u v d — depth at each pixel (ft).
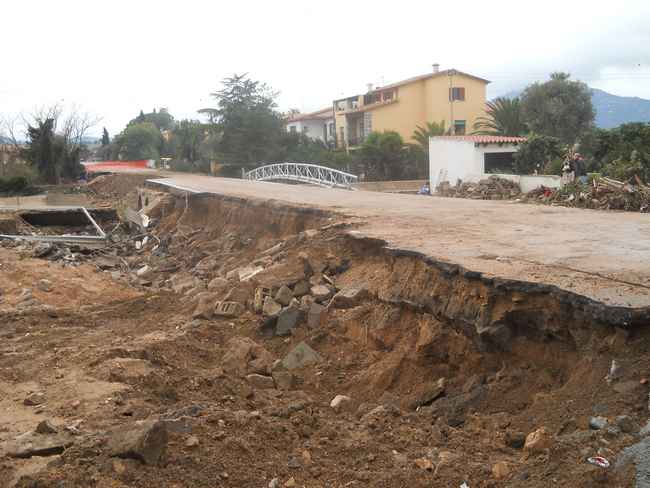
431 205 66.39
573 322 24.53
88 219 114.52
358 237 43.80
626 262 30.12
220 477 18.89
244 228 77.00
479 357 28.81
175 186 119.75
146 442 18.72
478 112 207.31
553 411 21.52
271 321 38.93
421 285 33.47
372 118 204.44
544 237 39.58
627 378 20.53
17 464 19.47
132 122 389.39
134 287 65.57
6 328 42.24
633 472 16.40
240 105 217.15
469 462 19.88
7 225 97.35
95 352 32.50
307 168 161.48
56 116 216.74
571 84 158.71
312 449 21.33
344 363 34.04
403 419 24.86
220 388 28.43
